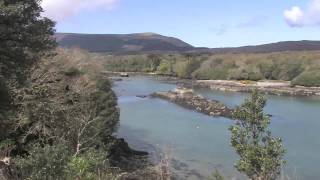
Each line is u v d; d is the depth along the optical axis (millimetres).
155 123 74250
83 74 52781
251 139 17094
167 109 92562
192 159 49688
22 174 18250
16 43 22172
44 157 17641
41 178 17094
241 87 146375
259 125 17047
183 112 88250
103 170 21938
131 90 132875
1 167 20625
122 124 72625
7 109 26156
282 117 82062
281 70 174125
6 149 28422
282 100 113062
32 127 34062
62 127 33125
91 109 41219
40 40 23453
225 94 126750
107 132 45812
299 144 57531
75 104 40812
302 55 184500
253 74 175250
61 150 18625
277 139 16812
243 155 16938
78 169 19578
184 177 42500
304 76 150875
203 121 76625
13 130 32500
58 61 47250
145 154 51375
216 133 65188
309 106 100000
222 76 183125
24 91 34594
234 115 17547
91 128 34906
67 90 46000
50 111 34906
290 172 44438
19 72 24000
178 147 55844
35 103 34969
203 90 139625
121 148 51438
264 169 16297
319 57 174625
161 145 57062
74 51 59250
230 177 42594
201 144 57531
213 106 91688
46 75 41281
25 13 22391
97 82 53438
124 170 43000
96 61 62188
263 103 17125
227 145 56688
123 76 197625
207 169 45688
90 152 23391
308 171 44969
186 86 150625
